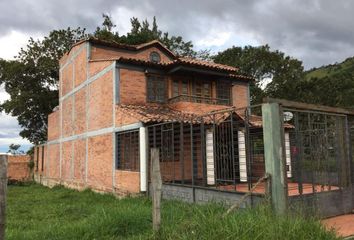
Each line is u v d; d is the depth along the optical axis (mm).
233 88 21312
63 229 8195
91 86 19422
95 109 18781
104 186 17297
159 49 22344
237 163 14008
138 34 34125
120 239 7539
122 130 15703
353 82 41406
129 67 17312
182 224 7105
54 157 25891
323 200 9820
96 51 20250
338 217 9875
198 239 6363
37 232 8188
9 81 33062
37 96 32688
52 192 20016
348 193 10594
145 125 14133
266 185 8562
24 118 33875
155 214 7160
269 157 8625
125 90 17031
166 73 18547
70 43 33562
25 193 20172
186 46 39531
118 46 20719
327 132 10578
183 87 19109
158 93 18156
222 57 41375
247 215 7047
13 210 13086
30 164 32469
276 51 41938
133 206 9875
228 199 9945
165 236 6891
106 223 8156
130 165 15188
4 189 5945
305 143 10461
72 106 22344
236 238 6047
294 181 13906
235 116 13883
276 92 38719
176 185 12258
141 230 7957
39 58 33031
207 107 17875
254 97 38094
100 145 17969
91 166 18953
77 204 14203
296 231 6254
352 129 11312
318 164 10266
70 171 22156
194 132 14891
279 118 8602
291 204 8812
